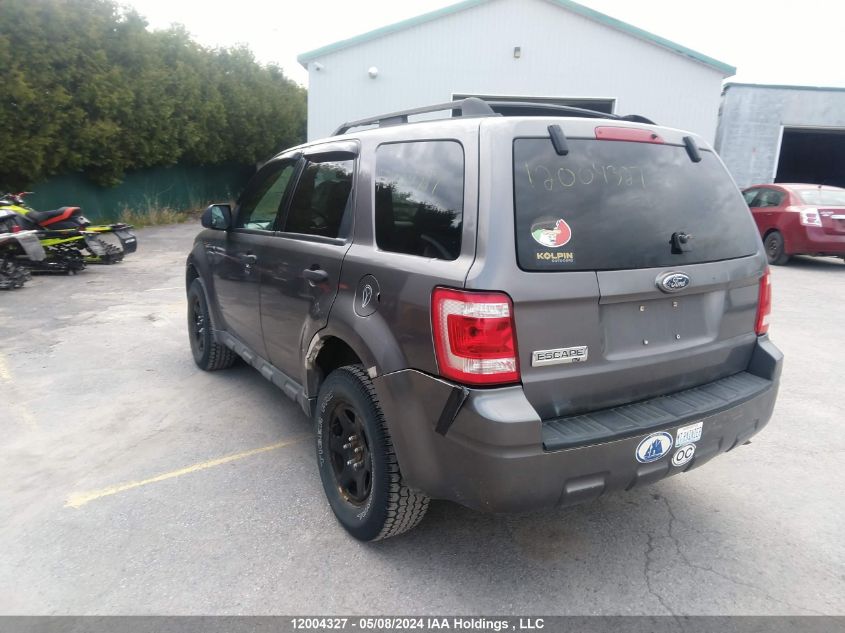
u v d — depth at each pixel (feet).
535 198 7.69
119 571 8.94
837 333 22.03
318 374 10.69
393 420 8.37
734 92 59.36
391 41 50.03
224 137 71.92
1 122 39.75
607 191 8.21
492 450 7.25
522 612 8.25
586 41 50.62
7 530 9.91
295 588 8.64
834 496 11.24
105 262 34.53
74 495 11.00
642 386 8.46
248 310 13.50
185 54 62.03
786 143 76.07
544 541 9.85
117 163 51.31
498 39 50.39
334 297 9.75
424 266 8.03
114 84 48.93
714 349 9.18
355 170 10.16
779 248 37.17
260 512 10.53
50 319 23.13
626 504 10.96
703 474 12.05
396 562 9.25
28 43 41.11
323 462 10.26
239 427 13.94
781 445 13.29
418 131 9.04
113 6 50.16
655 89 51.52
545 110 10.44
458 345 7.41
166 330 21.83
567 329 7.69
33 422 14.07
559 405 7.82
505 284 7.28
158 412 14.71
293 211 11.89
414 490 8.40
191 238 48.85
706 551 9.61
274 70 87.92
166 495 11.03
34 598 8.37
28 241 28.22
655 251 8.37
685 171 9.12
